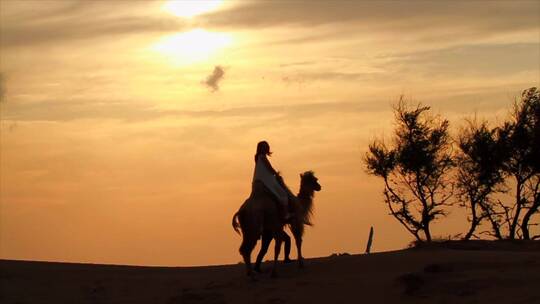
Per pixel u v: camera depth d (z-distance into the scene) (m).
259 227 23.48
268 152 24.52
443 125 46.16
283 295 21.84
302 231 24.88
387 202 46.03
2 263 29.83
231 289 22.98
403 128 46.25
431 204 45.62
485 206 44.88
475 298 19.64
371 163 46.19
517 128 44.09
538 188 44.03
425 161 44.84
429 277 21.36
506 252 24.45
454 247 28.83
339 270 24.02
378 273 23.05
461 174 45.28
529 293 19.25
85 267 29.12
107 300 23.31
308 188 25.14
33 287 25.17
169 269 28.86
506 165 44.38
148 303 22.52
